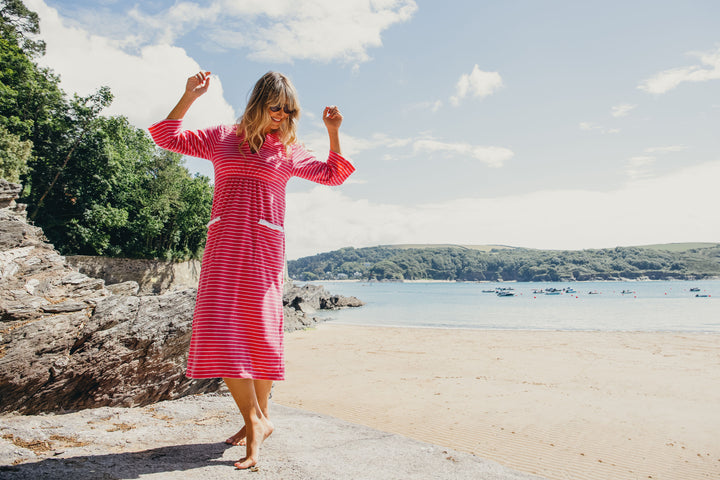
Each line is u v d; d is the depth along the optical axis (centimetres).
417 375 1591
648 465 755
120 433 265
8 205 598
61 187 3728
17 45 3159
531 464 766
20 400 341
